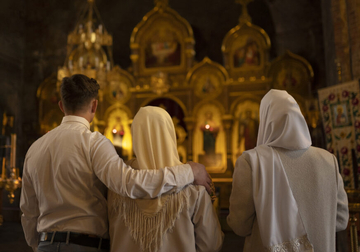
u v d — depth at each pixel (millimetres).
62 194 1318
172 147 1394
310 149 1428
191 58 9438
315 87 8562
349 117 4242
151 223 1301
